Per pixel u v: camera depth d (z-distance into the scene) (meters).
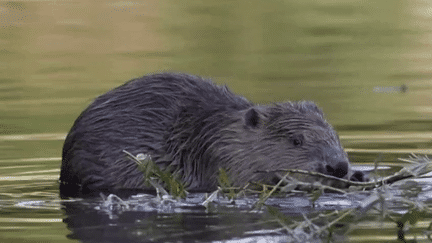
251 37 33.97
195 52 30.11
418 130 16.61
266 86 22.58
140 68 26.25
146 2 44.72
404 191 10.73
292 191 10.81
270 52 30.20
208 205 10.45
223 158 12.33
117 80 24.27
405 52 29.61
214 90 13.15
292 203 10.59
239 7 43.50
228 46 31.69
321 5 43.88
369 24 37.06
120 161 12.31
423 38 32.78
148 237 8.61
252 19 39.16
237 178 12.18
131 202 10.70
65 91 22.75
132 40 33.41
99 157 12.38
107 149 12.38
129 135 12.42
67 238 8.66
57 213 10.08
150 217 9.70
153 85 12.83
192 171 12.41
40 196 11.41
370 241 8.41
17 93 22.73
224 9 42.78
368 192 10.85
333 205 10.42
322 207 10.29
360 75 24.95
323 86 22.88
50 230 9.08
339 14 40.41
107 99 12.76
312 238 8.55
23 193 11.62
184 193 11.07
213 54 29.59
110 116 12.55
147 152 12.34
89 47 31.97
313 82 23.52
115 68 26.66
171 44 32.22
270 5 44.31
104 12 40.91
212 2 45.56
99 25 37.19
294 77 24.52
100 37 34.19
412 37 33.16
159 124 12.51
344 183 11.30
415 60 27.89
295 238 8.53
